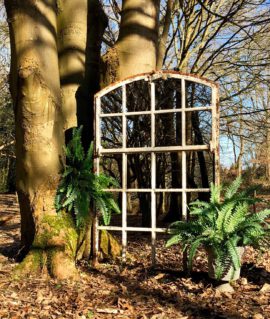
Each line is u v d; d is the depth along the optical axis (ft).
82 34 20.67
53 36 16.67
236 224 13.73
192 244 13.24
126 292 13.35
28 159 16.24
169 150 16.20
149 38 20.47
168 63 47.03
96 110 17.39
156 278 14.93
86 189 16.79
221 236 13.32
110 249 18.34
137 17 20.24
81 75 20.39
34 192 16.28
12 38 16.21
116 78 20.11
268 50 38.93
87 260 17.61
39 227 16.01
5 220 38.45
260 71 39.83
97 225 17.16
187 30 38.81
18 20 15.90
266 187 68.59
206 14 40.45
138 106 23.11
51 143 16.33
